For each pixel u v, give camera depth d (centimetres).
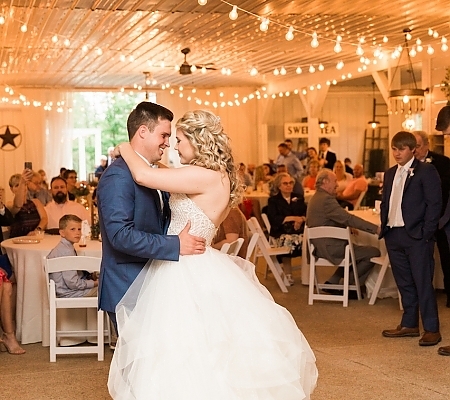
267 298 360
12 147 1686
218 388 316
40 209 786
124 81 1631
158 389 317
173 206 343
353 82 1744
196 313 326
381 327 636
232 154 348
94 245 620
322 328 637
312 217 791
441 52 1065
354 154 1811
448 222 536
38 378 500
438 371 496
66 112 1720
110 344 566
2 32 949
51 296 541
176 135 343
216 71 1453
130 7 797
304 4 780
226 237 683
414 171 574
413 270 574
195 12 826
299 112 1836
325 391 455
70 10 810
